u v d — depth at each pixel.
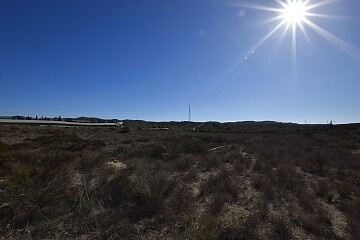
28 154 14.46
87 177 9.88
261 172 14.43
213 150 23.30
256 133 56.66
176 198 8.72
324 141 34.09
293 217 7.96
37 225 6.79
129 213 7.72
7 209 7.22
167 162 15.82
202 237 6.17
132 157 17.42
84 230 6.71
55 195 8.05
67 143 25.11
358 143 32.62
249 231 6.72
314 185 11.83
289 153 22.20
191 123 119.31
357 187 12.20
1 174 10.79
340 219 8.22
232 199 9.59
